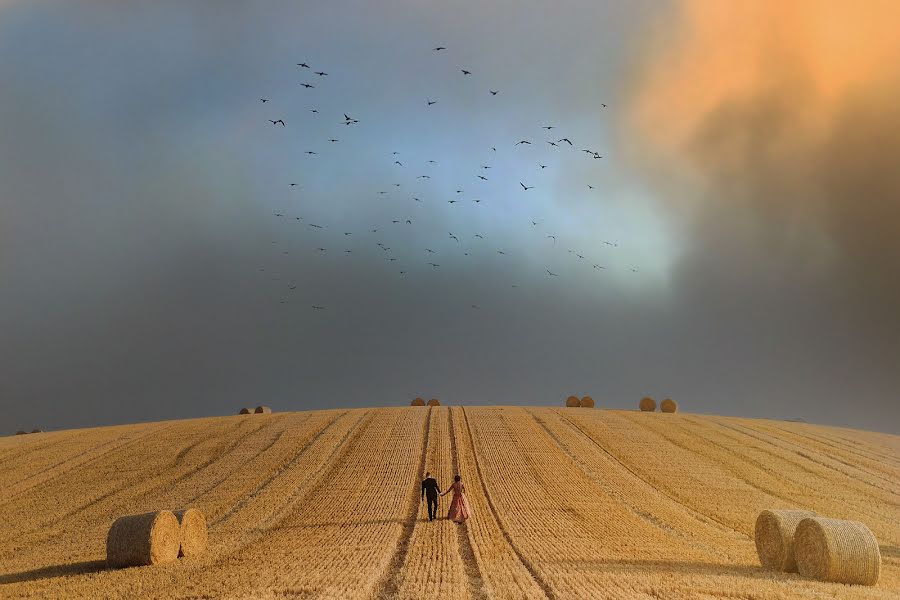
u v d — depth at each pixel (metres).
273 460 45.81
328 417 60.03
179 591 19.97
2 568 25.19
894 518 34.44
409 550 25.23
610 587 19.73
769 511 24.27
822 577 22.08
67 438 56.06
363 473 41.91
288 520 32.09
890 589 21.25
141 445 52.09
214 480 41.69
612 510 33.84
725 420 62.69
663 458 46.50
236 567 23.12
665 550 26.14
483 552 25.06
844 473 44.25
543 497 36.41
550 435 52.53
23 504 38.41
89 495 39.78
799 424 63.78
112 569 23.92
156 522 24.55
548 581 20.41
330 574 21.39
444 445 49.03
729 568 23.55
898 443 55.97
